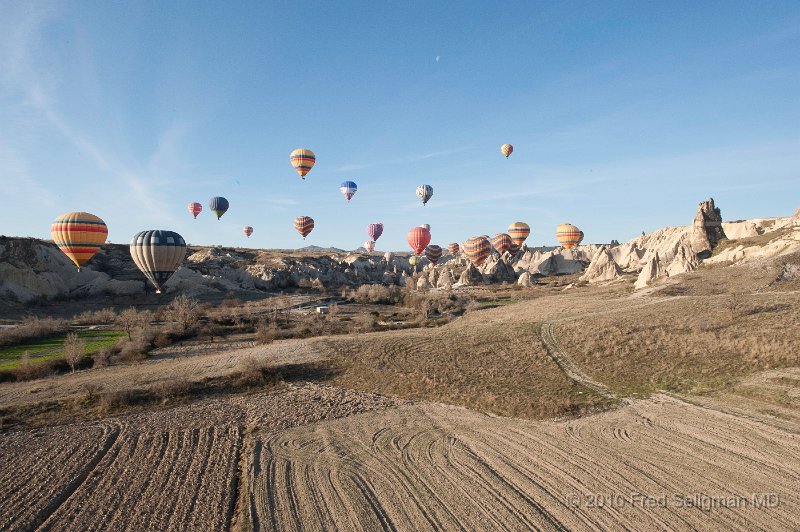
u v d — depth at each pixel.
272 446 20.11
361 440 20.33
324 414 24.27
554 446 18.42
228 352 41.78
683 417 20.28
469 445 19.09
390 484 16.02
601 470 16.11
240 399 27.88
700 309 37.62
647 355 29.11
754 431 18.20
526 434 19.91
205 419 24.19
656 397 23.11
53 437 22.34
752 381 23.00
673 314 37.22
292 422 23.23
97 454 20.06
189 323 59.16
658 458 16.69
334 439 20.61
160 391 28.80
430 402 25.48
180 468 18.28
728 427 18.80
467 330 41.22
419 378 29.20
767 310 35.12
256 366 32.09
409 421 22.58
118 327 59.66
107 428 23.28
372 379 30.16
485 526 13.18
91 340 51.62
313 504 14.91
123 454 19.95
